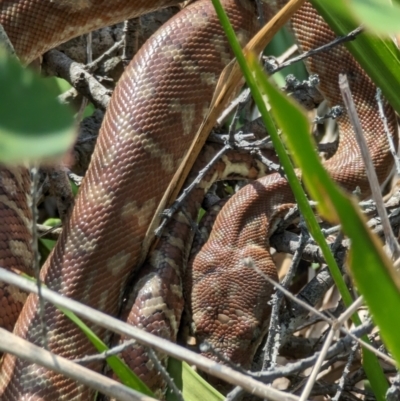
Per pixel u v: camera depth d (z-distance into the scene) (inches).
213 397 250.5
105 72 402.6
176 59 341.7
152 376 270.2
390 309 150.9
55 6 366.0
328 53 378.0
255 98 198.7
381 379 222.1
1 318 284.0
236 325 303.1
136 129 319.9
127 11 375.6
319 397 307.7
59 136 72.8
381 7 98.1
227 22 195.3
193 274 317.1
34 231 167.0
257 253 319.9
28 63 371.6
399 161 288.5
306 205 205.2
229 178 350.0
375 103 372.2
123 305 299.6
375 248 141.5
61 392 259.8
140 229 309.6
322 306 332.8
